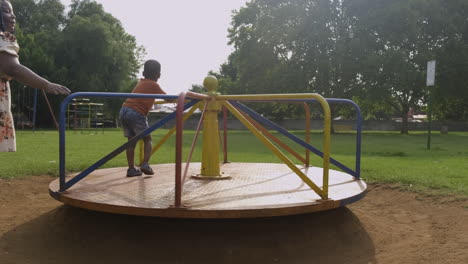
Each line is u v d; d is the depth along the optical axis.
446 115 41.19
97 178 3.83
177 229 3.07
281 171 4.45
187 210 2.60
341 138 20.58
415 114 59.78
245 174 4.19
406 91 28.73
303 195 3.10
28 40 33.88
